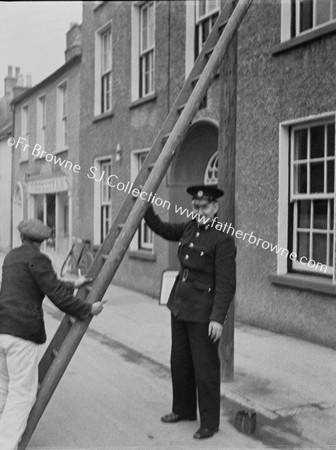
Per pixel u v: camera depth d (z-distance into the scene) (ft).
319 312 21.59
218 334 12.66
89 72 35.12
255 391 16.29
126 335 23.52
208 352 13.10
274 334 23.44
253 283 25.04
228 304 12.83
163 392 16.62
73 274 30.48
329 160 22.02
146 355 20.38
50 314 28.07
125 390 16.76
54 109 31.24
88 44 35.04
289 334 23.03
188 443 12.83
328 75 21.22
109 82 35.86
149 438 13.10
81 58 34.40
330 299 21.11
